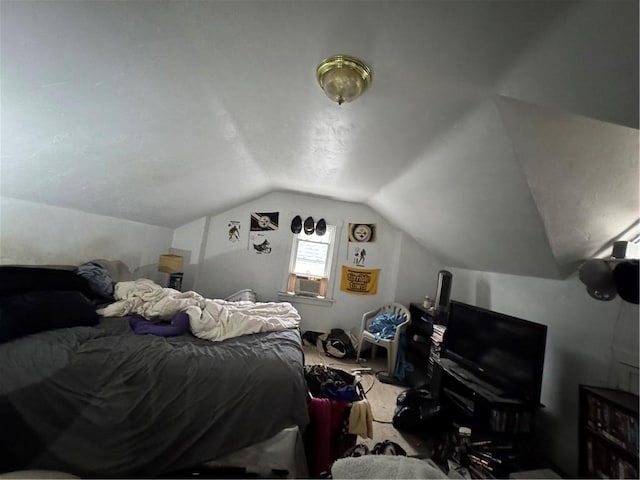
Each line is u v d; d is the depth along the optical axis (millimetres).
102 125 1614
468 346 2398
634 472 1336
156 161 2168
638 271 1432
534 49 958
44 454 1326
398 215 3473
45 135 1548
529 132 1259
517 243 2080
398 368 3201
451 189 2092
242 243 4090
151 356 1536
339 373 2160
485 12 871
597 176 1343
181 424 1418
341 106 1579
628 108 952
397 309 3799
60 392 1384
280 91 1525
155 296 2273
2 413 1299
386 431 2193
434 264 4086
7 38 1054
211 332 1993
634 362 1582
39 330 1636
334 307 4082
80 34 1101
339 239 4148
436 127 1570
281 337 2090
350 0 911
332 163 2527
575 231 1675
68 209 2438
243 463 1459
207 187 2984
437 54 1082
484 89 1195
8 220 2057
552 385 2051
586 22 806
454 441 1853
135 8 1031
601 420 1513
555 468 1817
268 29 1098
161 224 3590
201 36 1175
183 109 1678
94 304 2170
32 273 1955
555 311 2145
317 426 1694
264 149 2414
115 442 1370
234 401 1473
